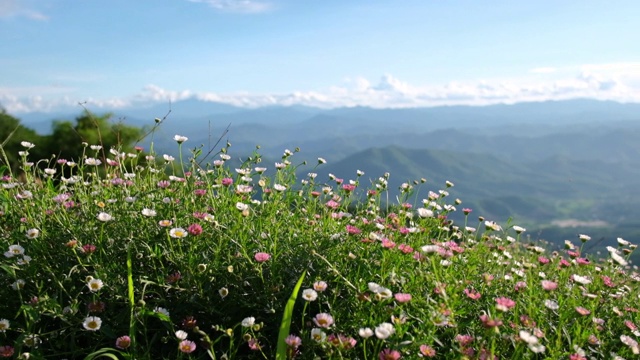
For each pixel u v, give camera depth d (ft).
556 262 3.36
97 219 2.40
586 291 2.52
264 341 2.08
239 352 2.09
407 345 1.84
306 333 1.90
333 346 1.82
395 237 2.86
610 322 2.48
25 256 2.16
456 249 2.70
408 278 2.40
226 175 3.28
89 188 3.11
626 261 3.25
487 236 3.25
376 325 2.02
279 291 2.16
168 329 2.01
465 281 2.34
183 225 2.60
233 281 2.18
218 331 2.10
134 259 2.30
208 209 2.74
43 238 2.35
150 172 3.38
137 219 2.55
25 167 3.12
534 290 2.51
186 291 2.12
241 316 2.14
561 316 2.18
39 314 1.96
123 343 1.90
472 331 2.15
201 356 1.94
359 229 2.73
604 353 2.19
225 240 2.41
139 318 1.97
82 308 2.12
